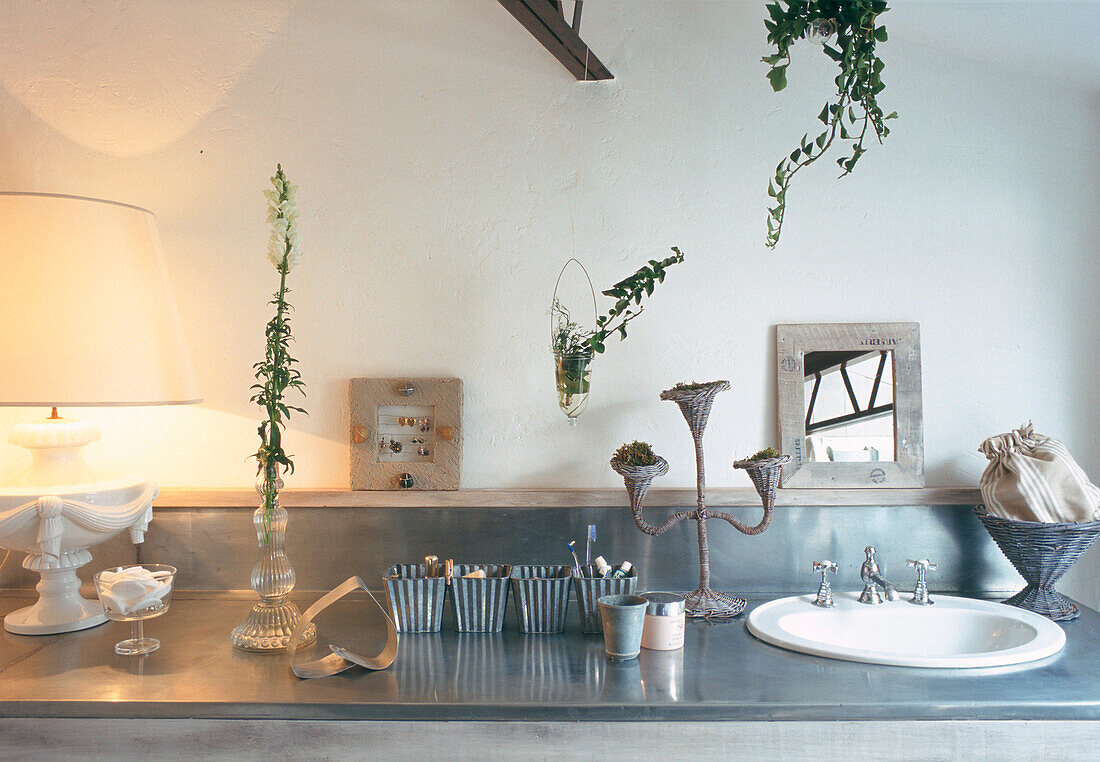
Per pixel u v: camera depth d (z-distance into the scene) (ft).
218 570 6.72
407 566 6.17
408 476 6.65
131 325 5.81
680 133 6.82
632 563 6.54
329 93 6.88
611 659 5.14
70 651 5.38
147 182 6.88
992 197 6.77
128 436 6.87
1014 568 6.59
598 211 6.83
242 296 6.87
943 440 6.77
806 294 6.82
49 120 6.88
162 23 6.88
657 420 6.82
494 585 5.71
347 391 6.84
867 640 5.89
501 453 6.82
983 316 6.77
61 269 5.63
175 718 4.53
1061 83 6.70
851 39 5.45
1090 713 4.36
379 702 4.46
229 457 6.87
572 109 6.85
